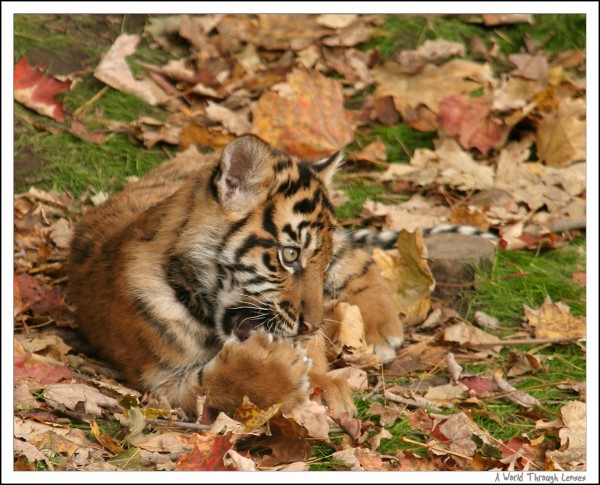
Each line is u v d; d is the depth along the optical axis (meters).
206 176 8.97
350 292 10.36
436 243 11.64
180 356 8.85
